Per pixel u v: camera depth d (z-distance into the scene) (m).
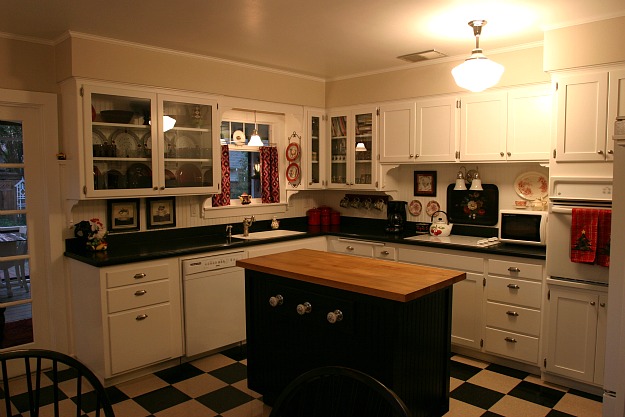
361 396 2.19
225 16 2.92
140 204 3.88
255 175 4.79
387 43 3.54
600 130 2.97
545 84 3.48
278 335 2.75
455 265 3.71
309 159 4.87
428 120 4.14
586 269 3.01
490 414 2.82
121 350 3.21
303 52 3.82
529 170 3.86
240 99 4.24
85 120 3.32
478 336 3.61
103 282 3.12
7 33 3.22
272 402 2.84
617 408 1.80
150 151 3.67
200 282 3.62
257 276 2.83
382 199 4.84
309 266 2.71
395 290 2.16
